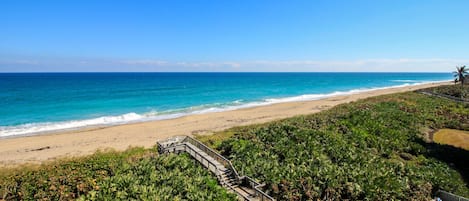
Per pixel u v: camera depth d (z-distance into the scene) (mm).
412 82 160500
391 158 27125
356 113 41156
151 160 22156
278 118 46594
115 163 21078
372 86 127125
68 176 18344
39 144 31766
